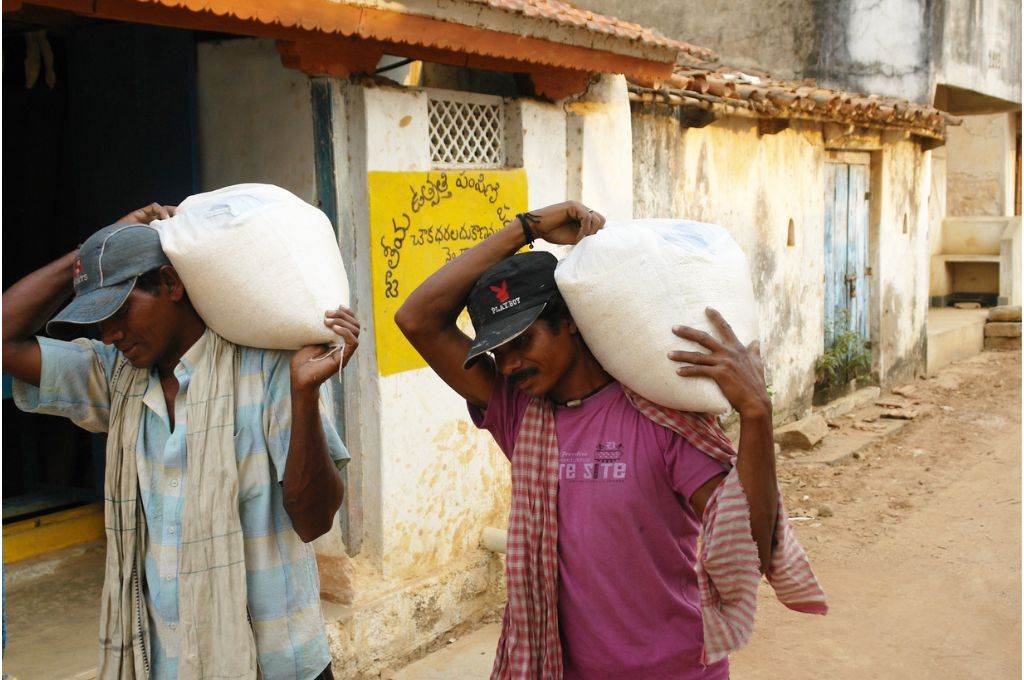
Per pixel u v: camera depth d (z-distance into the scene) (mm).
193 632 2152
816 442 8484
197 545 2152
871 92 11766
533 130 5074
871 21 11656
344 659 4137
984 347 13828
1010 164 16453
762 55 12367
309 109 4102
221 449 2178
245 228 2111
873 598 5375
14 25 4629
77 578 4770
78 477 5535
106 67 4668
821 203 9414
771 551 2033
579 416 2186
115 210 4773
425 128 4434
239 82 4277
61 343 2318
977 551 6074
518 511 2189
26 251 5375
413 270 4402
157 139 4547
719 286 2047
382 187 4215
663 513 2109
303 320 2123
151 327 2158
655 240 2051
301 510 2174
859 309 10367
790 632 4949
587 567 2113
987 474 7812
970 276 15398
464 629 4773
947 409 10172
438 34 3994
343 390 4246
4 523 5031
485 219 4777
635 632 2119
